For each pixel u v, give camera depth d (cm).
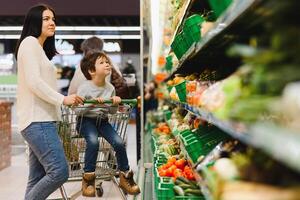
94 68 425
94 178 370
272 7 122
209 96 180
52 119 306
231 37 218
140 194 398
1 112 639
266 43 145
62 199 408
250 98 118
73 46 1230
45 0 869
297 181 107
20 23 971
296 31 115
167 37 670
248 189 112
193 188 264
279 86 112
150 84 1011
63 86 1283
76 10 876
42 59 307
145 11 748
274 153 88
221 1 196
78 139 379
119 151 388
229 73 288
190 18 273
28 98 301
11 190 505
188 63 412
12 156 791
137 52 1659
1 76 1047
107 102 362
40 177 333
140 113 610
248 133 109
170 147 432
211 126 315
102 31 1139
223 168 147
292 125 93
